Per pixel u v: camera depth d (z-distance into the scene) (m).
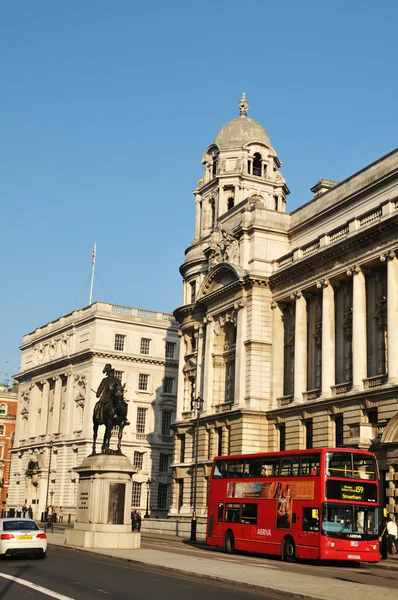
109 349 105.31
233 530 44.56
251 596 22.17
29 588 23.12
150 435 105.69
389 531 43.81
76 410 107.06
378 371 56.44
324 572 32.84
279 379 67.75
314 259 62.97
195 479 62.22
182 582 25.89
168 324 110.31
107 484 41.78
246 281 69.75
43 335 120.88
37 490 113.31
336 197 67.44
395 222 53.56
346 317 61.16
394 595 22.06
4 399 145.00
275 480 41.69
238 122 92.94
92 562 33.25
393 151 60.97
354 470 38.41
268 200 88.94
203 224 90.25
